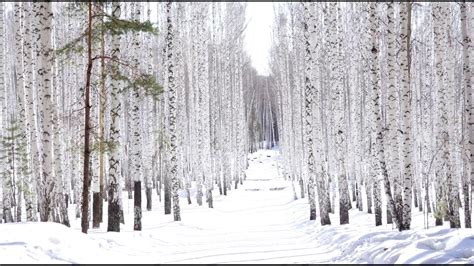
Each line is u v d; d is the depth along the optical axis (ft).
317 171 62.59
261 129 310.65
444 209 48.37
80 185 76.43
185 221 70.54
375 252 31.96
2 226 40.19
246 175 207.21
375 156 61.93
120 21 47.75
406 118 44.32
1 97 68.33
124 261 33.53
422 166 82.79
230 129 151.64
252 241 49.47
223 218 82.12
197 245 47.24
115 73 50.08
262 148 311.68
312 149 68.03
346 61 106.93
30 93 58.13
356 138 91.09
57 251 32.99
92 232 50.26
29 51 66.03
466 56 48.98
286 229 63.10
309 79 65.57
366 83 89.35
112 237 43.06
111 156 51.03
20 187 62.75
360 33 86.63
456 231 34.96
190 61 117.50
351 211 87.15
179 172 128.47
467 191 47.78
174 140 69.87
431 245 30.50
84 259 32.55
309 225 64.49
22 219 82.07
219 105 138.82
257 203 115.65
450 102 54.95
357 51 94.53
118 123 51.47
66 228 41.73
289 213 90.38
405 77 44.60
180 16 111.34
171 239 51.11
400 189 45.06
